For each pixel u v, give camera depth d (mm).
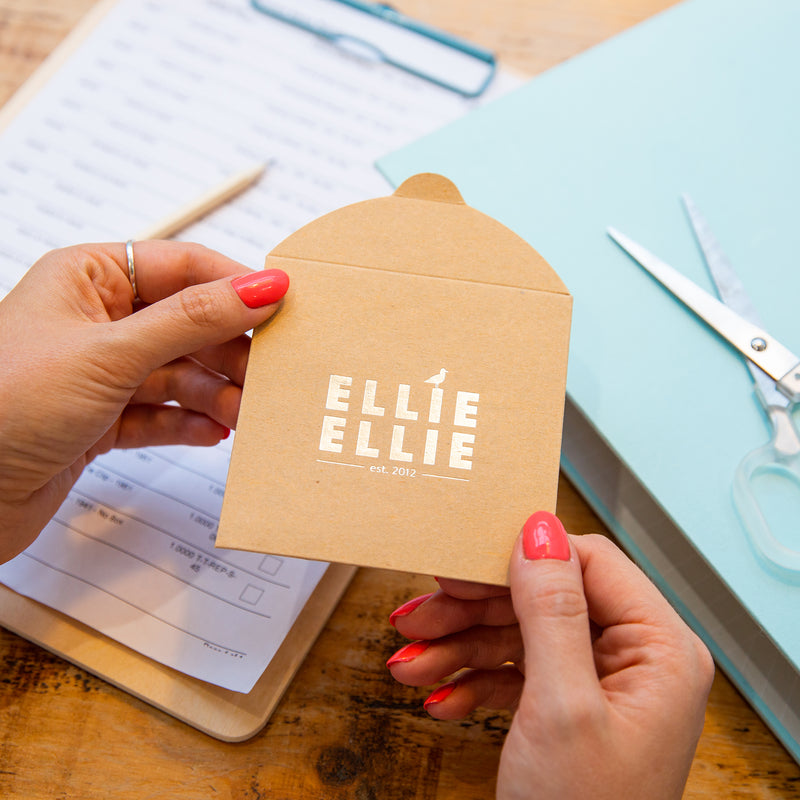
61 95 691
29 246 640
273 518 394
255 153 678
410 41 711
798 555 452
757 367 488
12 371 441
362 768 526
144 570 552
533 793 384
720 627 534
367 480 398
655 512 558
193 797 515
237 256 641
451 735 536
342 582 561
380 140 685
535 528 387
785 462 471
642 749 385
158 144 679
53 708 529
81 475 580
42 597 541
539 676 377
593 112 574
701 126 563
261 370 406
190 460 591
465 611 491
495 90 696
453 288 414
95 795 512
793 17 598
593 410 492
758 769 523
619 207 542
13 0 724
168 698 524
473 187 551
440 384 406
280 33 719
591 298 516
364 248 419
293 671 535
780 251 522
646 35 601
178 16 723
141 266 509
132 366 446
